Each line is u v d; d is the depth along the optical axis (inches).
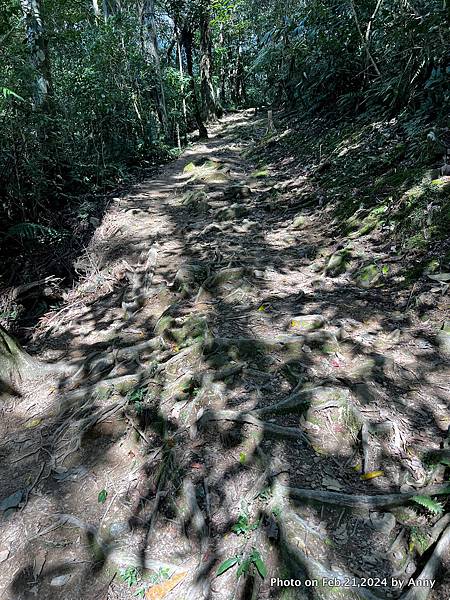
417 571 74.9
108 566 85.4
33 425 127.2
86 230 285.0
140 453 106.7
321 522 83.2
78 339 173.6
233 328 142.6
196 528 86.8
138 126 450.0
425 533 79.7
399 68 286.5
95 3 586.2
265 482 90.8
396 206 191.9
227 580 78.5
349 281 171.5
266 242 221.1
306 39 421.1
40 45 325.1
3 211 265.0
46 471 109.3
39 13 325.7
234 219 263.6
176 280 185.6
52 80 356.2
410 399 111.0
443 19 228.5
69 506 99.3
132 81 461.7
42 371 149.7
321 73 398.9
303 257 199.6
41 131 297.3
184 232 251.4
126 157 432.5
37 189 277.1
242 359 126.8
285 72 503.5
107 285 217.0
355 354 127.3
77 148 363.6
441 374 118.8
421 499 82.8
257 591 75.7
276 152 406.9
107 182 367.9
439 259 156.4
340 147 300.2
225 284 174.7
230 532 85.1
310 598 72.6
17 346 150.8
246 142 522.9
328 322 143.1
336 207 233.5
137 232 262.7
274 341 130.0
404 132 247.9
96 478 104.5
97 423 116.4
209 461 98.7
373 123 294.7
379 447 96.7
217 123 789.2
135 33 490.6
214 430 104.7
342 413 104.0
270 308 155.8
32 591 84.5
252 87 1074.1
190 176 390.9
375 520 83.2
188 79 609.0
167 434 108.3
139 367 135.3
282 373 119.7
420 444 97.9
